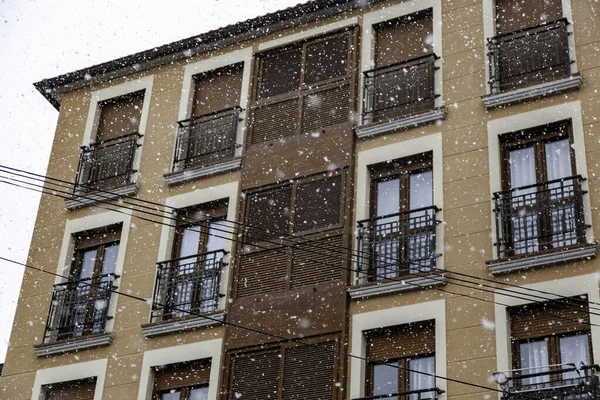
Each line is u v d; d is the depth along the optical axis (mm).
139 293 22625
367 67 22922
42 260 24266
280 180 22438
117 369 21984
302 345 20375
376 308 20016
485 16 22094
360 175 21625
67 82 26516
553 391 17297
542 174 20078
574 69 20516
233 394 20609
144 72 25859
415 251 20234
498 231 19531
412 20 23188
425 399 18578
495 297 19016
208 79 25062
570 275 18578
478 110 21062
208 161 23797
